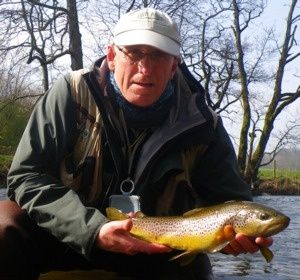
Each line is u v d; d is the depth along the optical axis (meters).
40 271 0.87
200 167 0.89
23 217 0.81
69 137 0.84
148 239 0.78
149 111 0.84
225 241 0.74
